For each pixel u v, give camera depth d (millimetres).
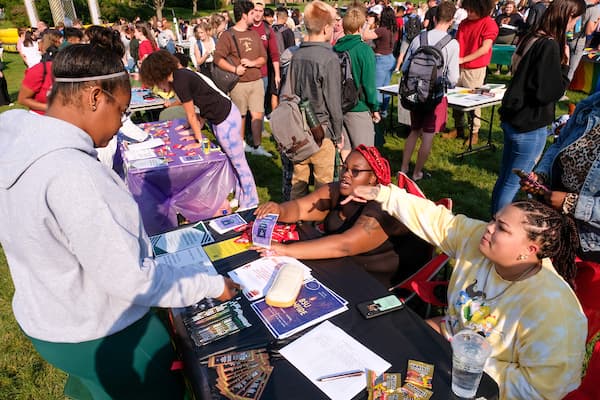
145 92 6625
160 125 4734
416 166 4934
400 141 6230
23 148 1154
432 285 2068
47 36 5309
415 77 4348
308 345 1460
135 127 4246
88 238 1127
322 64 3205
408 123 5062
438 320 1980
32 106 3947
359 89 3965
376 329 1536
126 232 1191
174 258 2037
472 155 5664
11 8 26781
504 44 9828
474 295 1662
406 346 1455
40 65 3867
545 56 2814
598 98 1960
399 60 7992
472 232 1770
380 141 5895
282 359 1406
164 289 1285
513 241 1458
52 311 1307
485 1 5145
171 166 3453
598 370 1434
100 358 1423
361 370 1354
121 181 1302
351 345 1460
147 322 1524
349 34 3844
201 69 8625
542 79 2861
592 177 1875
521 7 12312
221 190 3785
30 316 1336
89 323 1344
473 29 5438
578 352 1398
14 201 1149
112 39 2957
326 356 1411
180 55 4898
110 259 1161
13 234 1200
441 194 4676
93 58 1227
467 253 1757
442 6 4379
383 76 6711
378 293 1733
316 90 3285
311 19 3217
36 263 1223
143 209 3475
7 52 18797
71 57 1210
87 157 1187
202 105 3689
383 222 2061
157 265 1312
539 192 2037
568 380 1398
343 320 1584
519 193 4543
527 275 1525
